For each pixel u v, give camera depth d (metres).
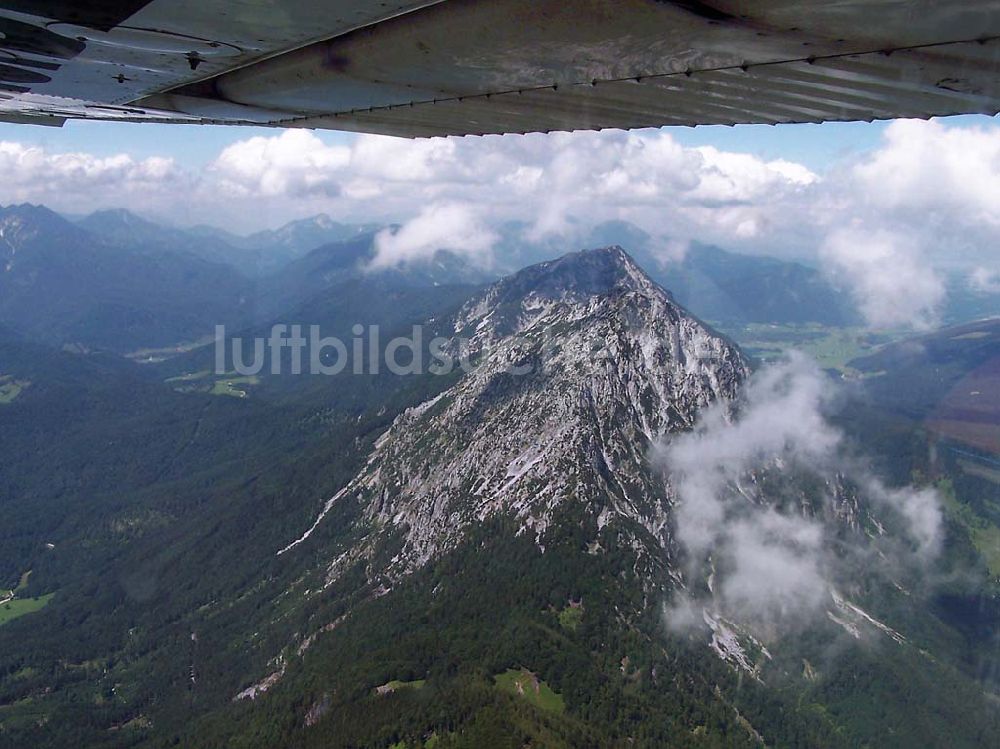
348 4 8.78
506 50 9.86
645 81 10.40
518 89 12.16
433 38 10.08
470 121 15.20
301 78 13.63
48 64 13.01
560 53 9.64
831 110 10.55
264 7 8.96
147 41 10.99
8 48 11.84
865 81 8.97
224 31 10.22
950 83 8.59
